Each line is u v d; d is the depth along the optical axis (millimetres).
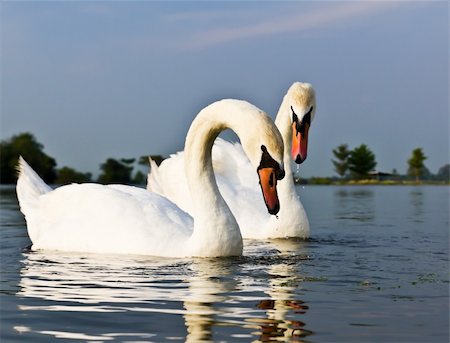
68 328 6582
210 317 6922
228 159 16703
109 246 10961
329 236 14648
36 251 11359
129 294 8000
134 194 11766
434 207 25781
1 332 6480
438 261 10664
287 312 7109
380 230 16062
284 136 14297
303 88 13141
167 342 6102
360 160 92500
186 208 15922
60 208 11828
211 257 10516
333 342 6082
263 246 12750
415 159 87250
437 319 6828
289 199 14180
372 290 8211
